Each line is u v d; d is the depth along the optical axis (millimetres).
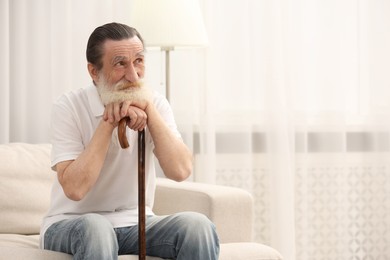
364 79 4672
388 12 4680
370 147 4688
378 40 4668
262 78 4480
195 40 3709
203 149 4336
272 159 4480
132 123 2516
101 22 4156
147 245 2611
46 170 3396
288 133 4520
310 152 4637
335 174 4645
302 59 4547
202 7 4336
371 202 4715
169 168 2691
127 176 2754
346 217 4688
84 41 4125
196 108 4367
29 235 3285
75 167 2566
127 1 4184
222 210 3047
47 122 4070
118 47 2613
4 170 3299
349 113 4684
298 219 4609
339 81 4613
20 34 4004
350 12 4633
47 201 3330
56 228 2633
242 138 4453
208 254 2484
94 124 2736
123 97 2566
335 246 4676
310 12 4566
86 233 2406
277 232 4480
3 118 3918
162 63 4301
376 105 4676
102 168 2709
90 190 2723
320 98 4605
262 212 4539
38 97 4055
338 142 4629
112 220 2709
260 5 4465
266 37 4461
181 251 2494
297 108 4562
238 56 4441
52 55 4062
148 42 3678
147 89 2654
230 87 4441
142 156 2482
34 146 3502
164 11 3684
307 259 4637
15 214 3258
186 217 2539
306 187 4602
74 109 2734
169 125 2857
